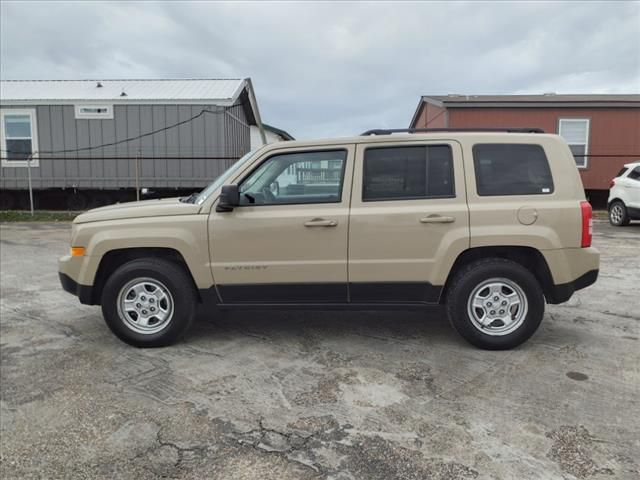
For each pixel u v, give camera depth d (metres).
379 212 4.07
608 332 4.61
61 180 15.96
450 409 3.17
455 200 4.05
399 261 4.08
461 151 4.10
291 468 2.59
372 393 3.41
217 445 2.81
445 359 3.99
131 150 15.71
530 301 4.05
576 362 3.90
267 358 4.05
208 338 4.54
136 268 4.22
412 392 3.41
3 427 3.03
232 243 4.16
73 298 6.09
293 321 4.99
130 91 16.58
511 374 3.69
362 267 4.11
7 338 4.62
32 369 3.89
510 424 2.98
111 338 4.60
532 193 4.05
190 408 3.23
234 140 17.20
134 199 16.30
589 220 4.04
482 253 4.17
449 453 2.70
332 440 2.84
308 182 4.21
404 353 4.12
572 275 4.04
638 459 2.62
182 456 2.71
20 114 15.79
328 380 3.62
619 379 3.59
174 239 4.16
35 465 2.64
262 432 2.94
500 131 4.30
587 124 16.41
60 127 15.79
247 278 4.18
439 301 4.17
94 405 3.29
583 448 2.72
